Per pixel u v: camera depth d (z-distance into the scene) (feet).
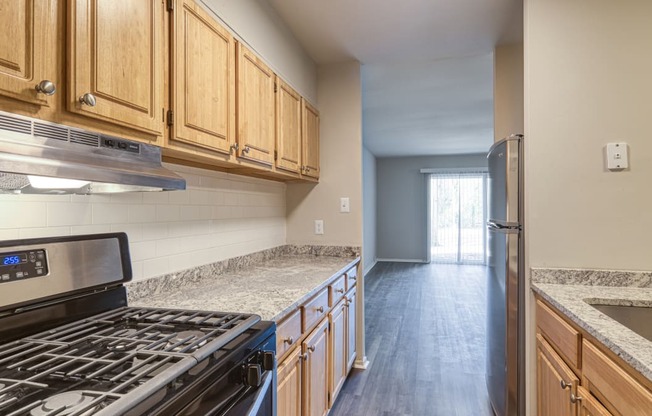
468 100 13.19
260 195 8.29
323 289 6.21
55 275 3.50
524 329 6.04
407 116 15.35
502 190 6.45
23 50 2.55
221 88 4.97
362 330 9.23
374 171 26.78
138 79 3.53
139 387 2.25
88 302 3.80
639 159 5.40
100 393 2.18
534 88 5.74
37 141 2.59
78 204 4.08
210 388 2.69
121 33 3.33
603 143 5.52
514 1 6.70
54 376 2.46
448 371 9.02
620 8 5.51
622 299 4.68
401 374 8.86
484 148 23.44
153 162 3.70
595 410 3.53
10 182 2.99
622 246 5.45
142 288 4.86
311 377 5.58
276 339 4.28
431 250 27.02
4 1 2.43
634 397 2.89
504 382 6.37
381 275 21.79
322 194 9.48
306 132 8.46
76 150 2.88
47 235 3.75
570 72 5.63
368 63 9.60
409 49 8.75
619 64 5.50
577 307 4.28
